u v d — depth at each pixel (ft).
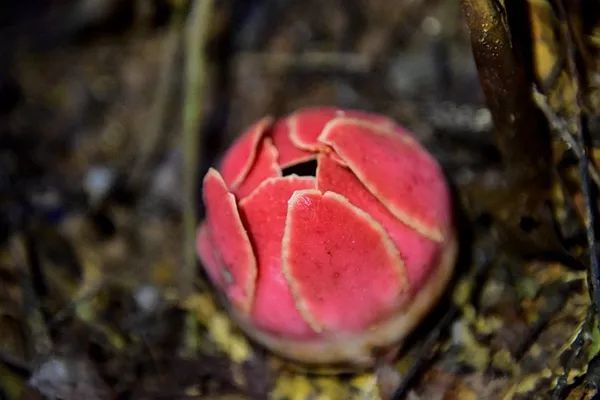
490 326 1.35
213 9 1.65
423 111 1.55
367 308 1.26
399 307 1.27
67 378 1.37
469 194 1.43
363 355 1.30
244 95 1.64
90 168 1.62
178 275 1.49
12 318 1.42
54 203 1.58
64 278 1.50
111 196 1.58
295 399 1.36
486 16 1.27
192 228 1.49
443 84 1.57
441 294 1.32
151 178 1.60
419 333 1.35
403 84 1.59
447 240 1.30
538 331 1.33
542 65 1.34
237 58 1.65
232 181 1.28
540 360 1.31
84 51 1.72
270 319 1.27
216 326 1.41
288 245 1.23
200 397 1.37
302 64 1.64
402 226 1.26
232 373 1.38
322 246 1.23
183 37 1.65
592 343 1.28
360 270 1.24
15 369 1.38
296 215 1.23
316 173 1.26
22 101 1.69
